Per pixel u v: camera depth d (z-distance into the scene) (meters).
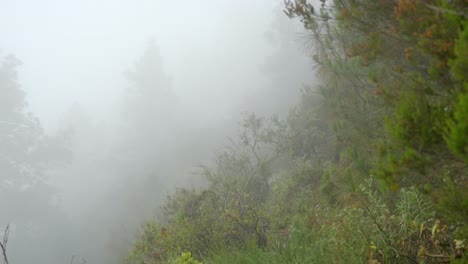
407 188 3.60
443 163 2.19
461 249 2.70
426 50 2.20
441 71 2.16
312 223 5.04
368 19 3.01
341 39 4.66
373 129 4.58
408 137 2.05
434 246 3.03
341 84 5.53
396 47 2.89
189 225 6.26
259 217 6.02
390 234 3.27
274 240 4.88
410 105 2.13
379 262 3.13
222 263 4.59
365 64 3.12
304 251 3.83
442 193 2.09
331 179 5.08
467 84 1.77
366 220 3.63
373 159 4.21
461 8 2.05
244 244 5.30
